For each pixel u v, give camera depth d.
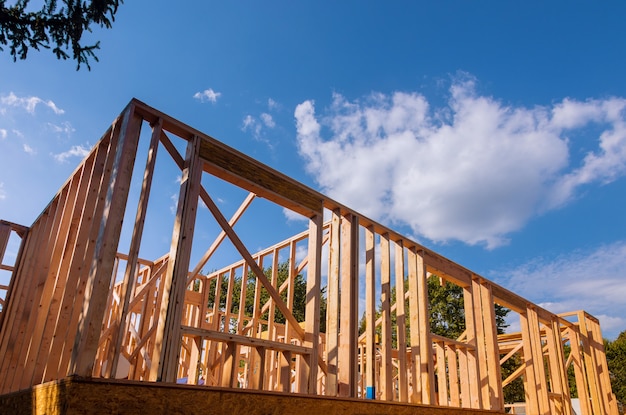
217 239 7.20
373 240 6.54
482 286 8.38
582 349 10.81
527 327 9.13
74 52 3.92
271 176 5.34
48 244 5.76
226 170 4.80
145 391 3.43
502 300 8.67
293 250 8.59
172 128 4.55
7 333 6.48
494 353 7.81
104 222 3.84
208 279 9.97
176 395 3.59
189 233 4.24
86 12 3.80
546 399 8.62
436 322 23.34
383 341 6.18
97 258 3.70
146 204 4.01
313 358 5.12
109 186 4.06
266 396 4.25
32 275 6.27
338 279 5.84
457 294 23.34
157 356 3.74
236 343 4.41
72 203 5.64
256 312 8.48
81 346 3.38
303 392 5.00
